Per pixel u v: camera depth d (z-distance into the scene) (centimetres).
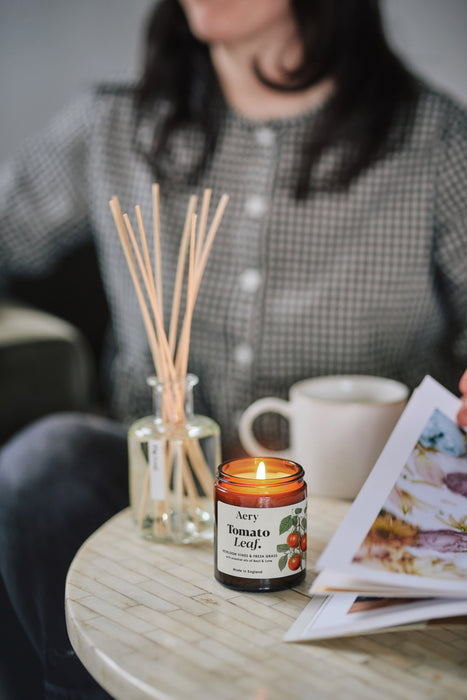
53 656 97
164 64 138
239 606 80
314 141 132
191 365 141
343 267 134
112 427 125
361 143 131
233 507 82
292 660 73
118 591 82
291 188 134
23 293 194
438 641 76
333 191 133
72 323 201
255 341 136
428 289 138
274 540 82
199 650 74
